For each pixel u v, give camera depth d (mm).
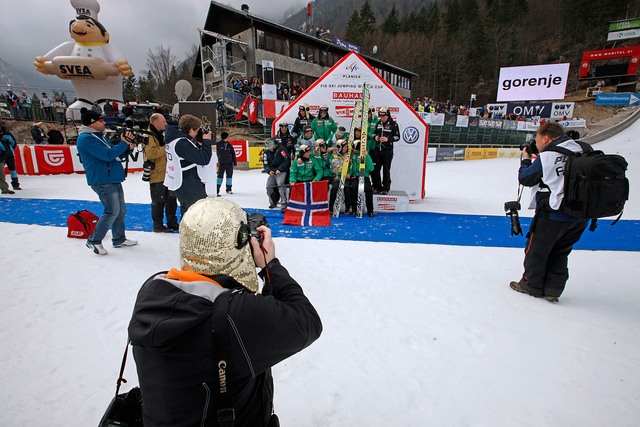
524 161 3131
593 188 2561
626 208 6852
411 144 7422
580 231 2848
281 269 1054
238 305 780
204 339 750
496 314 2801
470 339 2445
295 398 1871
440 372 2094
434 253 4312
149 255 3994
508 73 29750
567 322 2691
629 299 3111
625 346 2387
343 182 6234
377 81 7090
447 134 20500
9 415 1698
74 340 2340
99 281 3250
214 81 22375
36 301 2838
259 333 787
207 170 4086
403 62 54094
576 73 48344
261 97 17516
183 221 875
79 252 4008
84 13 13523
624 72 31797
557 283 2998
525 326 2623
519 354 2281
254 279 949
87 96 14219
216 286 815
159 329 715
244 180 10797
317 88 7043
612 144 21875
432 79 52750
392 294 3133
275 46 22266
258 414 920
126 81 42844
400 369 2117
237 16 20203
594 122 32938
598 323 2682
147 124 4875
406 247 4531
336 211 6199
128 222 5500
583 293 3238
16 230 4797
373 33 61562
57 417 1706
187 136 3902
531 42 57844
